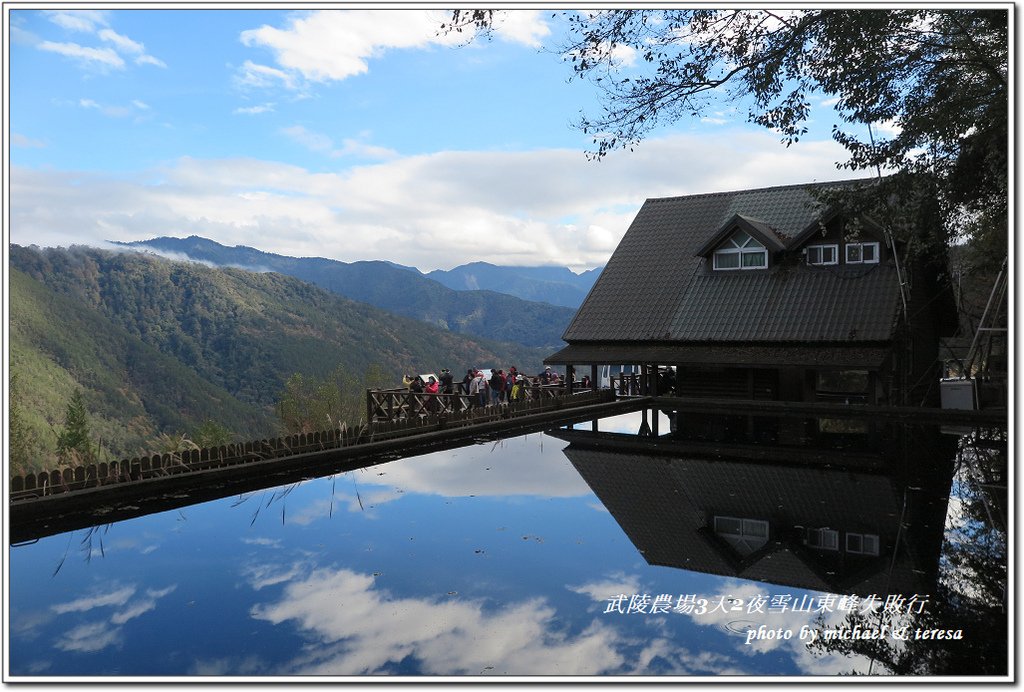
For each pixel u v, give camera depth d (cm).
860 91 1493
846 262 2630
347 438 1612
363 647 602
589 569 810
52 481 1085
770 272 2761
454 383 2591
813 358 2341
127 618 667
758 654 585
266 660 575
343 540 928
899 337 2388
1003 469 1372
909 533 942
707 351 2584
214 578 777
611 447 1764
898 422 2136
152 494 1198
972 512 1043
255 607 692
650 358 2609
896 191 1739
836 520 1017
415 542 920
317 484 1303
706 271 2917
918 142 1617
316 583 762
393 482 1324
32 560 845
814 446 1712
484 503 1138
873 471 1382
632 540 927
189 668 563
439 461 1565
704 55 1304
